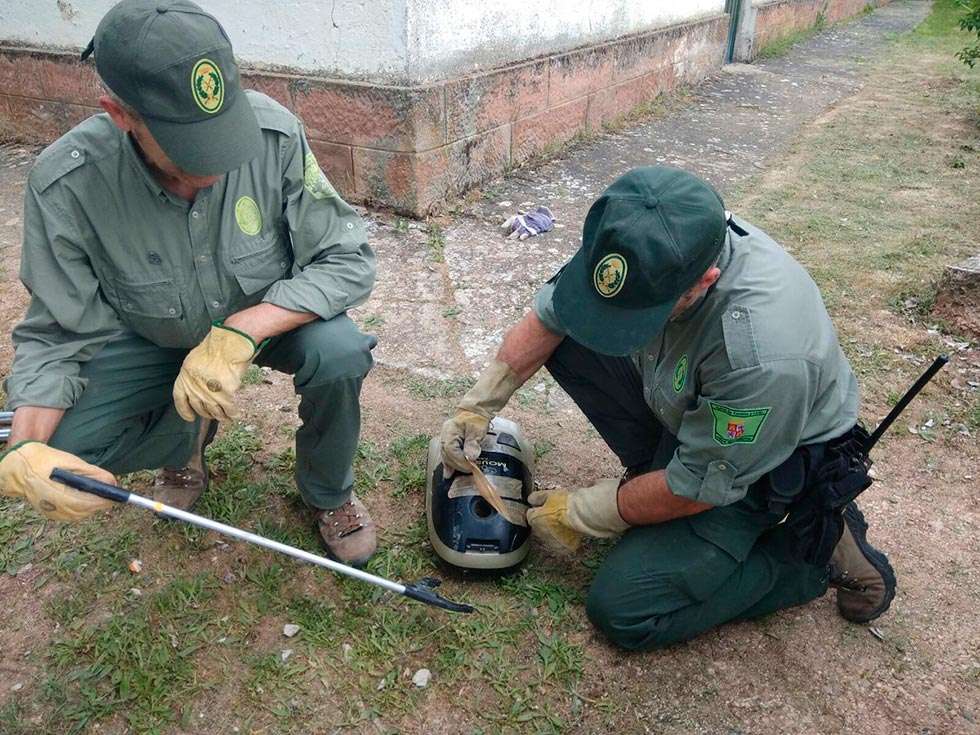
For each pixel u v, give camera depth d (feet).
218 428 9.70
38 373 6.40
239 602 7.59
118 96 5.58
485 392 7.93
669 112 24.93
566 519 7.50
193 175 5.80
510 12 17.30
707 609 7.07
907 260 14.74
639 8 23.15
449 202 16.71
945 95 27.96
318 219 6.97
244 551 8.10
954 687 7.05
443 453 7.91
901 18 49.26
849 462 6.59
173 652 7.10
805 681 7.08
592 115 21.63
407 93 14.82
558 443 9.89
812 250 15.17
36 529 8.29
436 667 7.08
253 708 6.72
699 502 6.52
